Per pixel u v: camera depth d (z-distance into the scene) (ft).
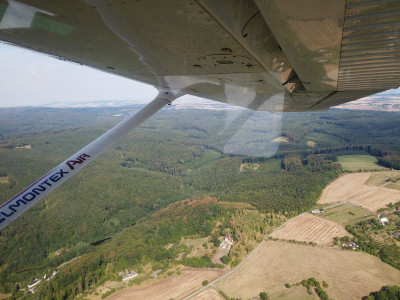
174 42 5.79
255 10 4.69
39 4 4.22
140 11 4.30
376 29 4.25
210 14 4.33
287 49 5.26
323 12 3.80
